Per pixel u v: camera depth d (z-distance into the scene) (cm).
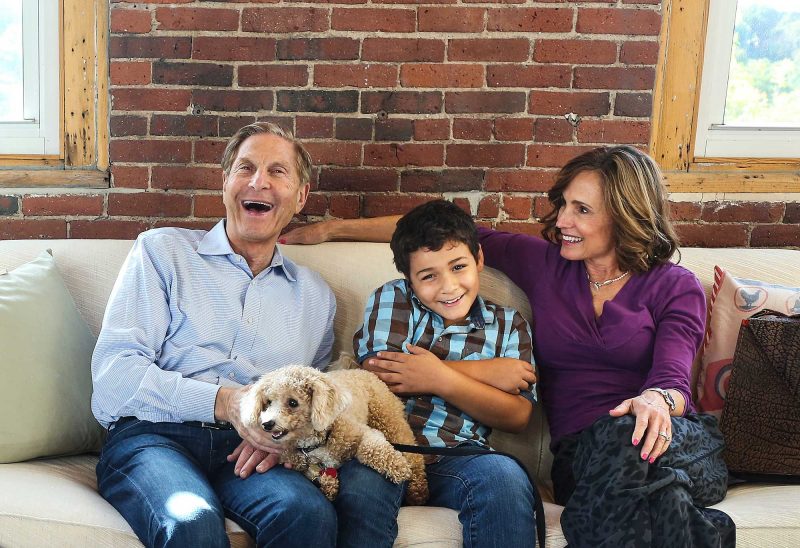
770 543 159
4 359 176
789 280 220
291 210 196
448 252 184
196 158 247
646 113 247
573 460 180
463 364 188
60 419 179
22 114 248
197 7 239
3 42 245
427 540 160
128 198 248
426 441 182
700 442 175
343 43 242
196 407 170
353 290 215
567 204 196
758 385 192
